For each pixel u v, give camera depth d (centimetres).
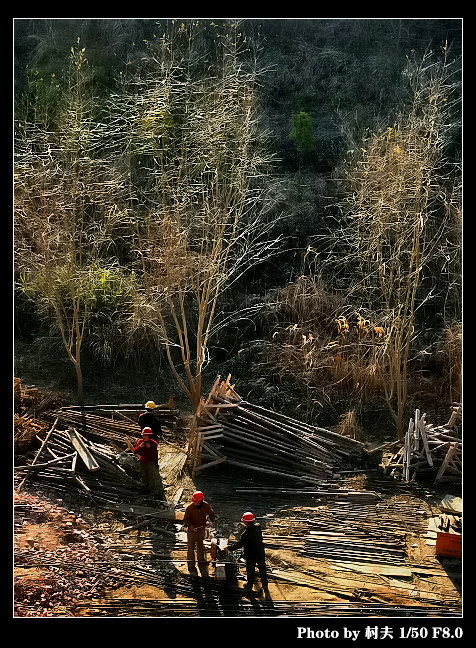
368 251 1541
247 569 970
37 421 1332
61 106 1827
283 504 1204
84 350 1728
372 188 1530
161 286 1545
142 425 1309
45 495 1152
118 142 1753
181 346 1373
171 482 1245
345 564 1036
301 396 1617
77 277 1512
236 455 1325
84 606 909
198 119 1455
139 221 1759
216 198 1456
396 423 1481
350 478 1294
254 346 1745
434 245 1638
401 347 1394
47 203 1564
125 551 1034
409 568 1028
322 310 1773
